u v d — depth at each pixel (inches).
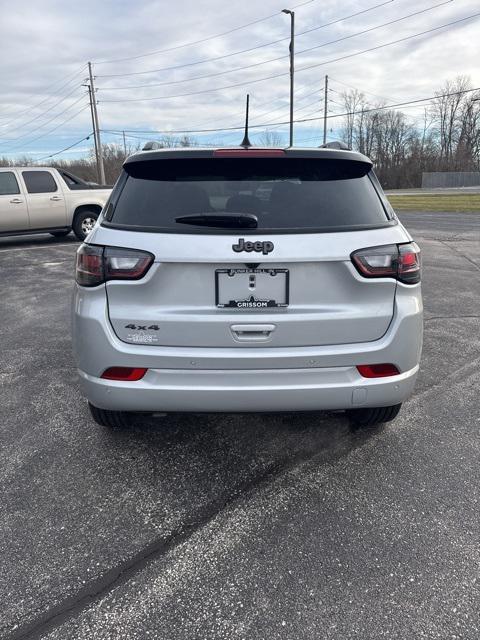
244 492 99.7
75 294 96.8
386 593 75.1
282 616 71.3
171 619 71.1
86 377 94.7
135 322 89.6
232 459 111.3
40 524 90.4
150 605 73.4
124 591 75.9
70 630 69.2
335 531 88.5
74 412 134.0
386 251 90.1
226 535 87.8
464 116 2780.5
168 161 96.6
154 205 92.6
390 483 102.3
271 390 90.2
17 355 178.2
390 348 92.0
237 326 88.4
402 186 2780.5
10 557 82.4
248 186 94.3
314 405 92.4
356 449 115.0
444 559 81.7
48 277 311.1
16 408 136.5
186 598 74.6
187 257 86.0
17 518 91.9
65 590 76.0
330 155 97.5
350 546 84.9
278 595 75.0
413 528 89.0
